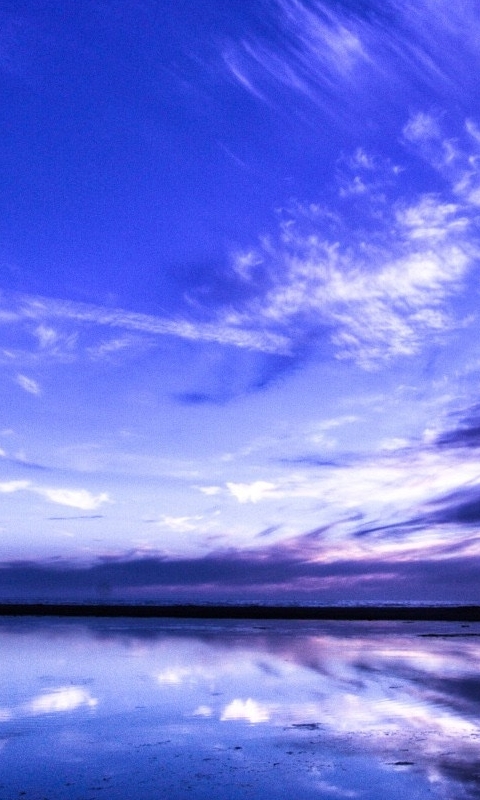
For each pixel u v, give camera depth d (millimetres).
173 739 9578
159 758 8562
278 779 7629
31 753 8836
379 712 11461
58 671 16578
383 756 8578
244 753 8789
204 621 40750
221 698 12875
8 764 8320
